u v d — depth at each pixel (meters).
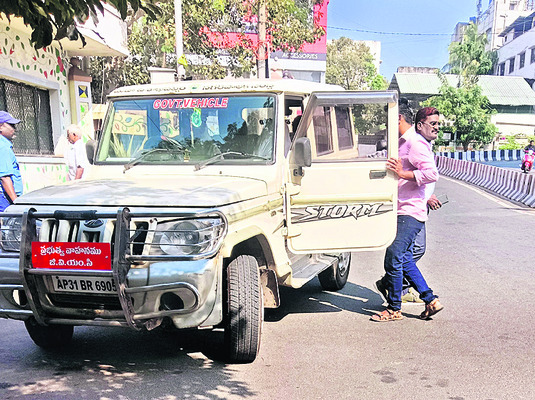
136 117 4.77
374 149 4.62
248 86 4.56
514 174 15.62
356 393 3.44
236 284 3.70
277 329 4.74
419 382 3.61
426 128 4.85
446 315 5.13
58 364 3.89
